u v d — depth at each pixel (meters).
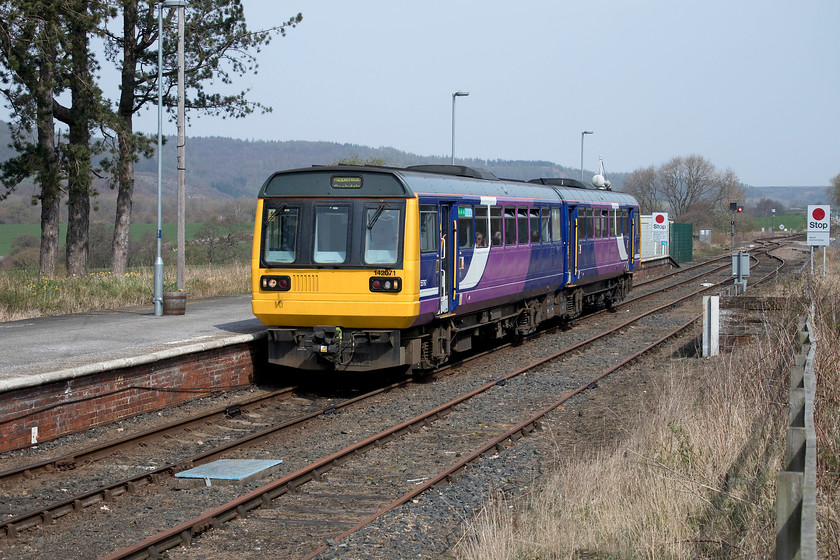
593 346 18.31
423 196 13.20
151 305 21.30
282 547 6.90
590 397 13.14
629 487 7.49
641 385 13.77
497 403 12.75
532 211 18.42
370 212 12.91
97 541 7.02
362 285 12.79
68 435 10.35
